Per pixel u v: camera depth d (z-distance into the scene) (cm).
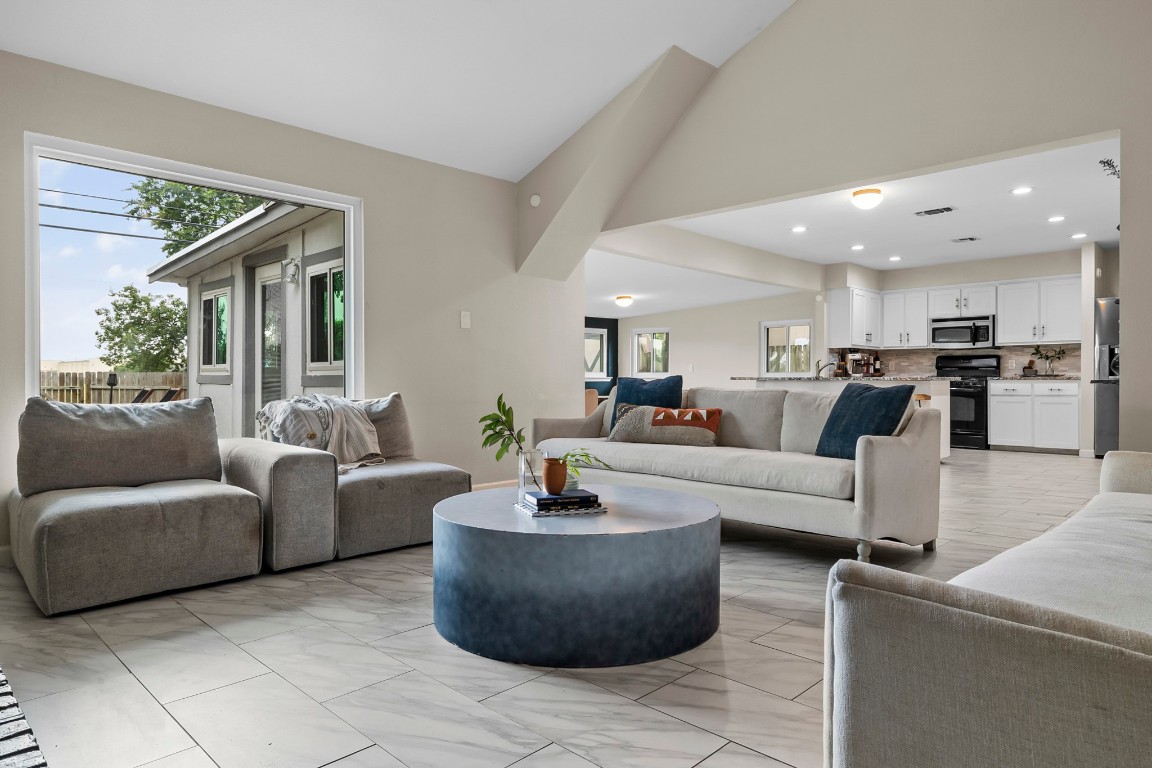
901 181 557
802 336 1062
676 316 1238
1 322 335
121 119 368
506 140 496
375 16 362
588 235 559
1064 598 138
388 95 424
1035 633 82
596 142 484
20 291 339
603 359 1345
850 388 384
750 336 1120
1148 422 316
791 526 344
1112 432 762
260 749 170
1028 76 351
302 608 276
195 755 168
